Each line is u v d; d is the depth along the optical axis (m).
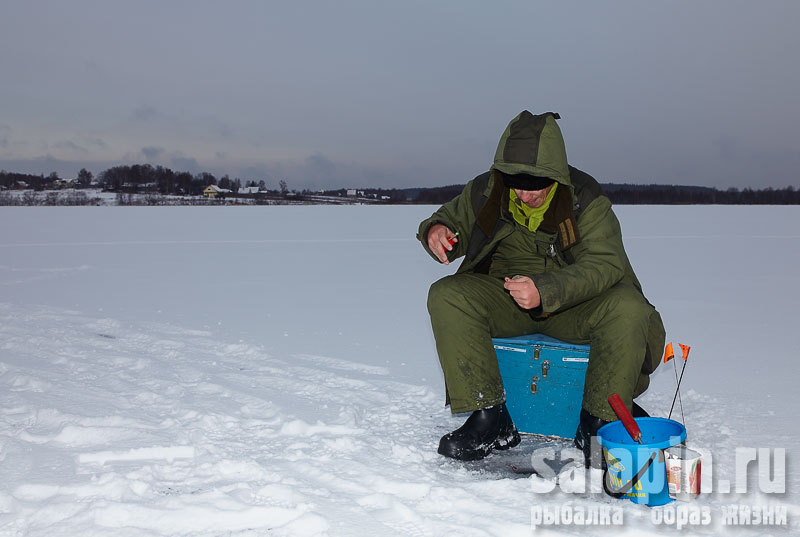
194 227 24.95
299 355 4.46
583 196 2.53
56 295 7.46
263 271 10.44
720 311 6.47
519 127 2.45
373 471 2.41
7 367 4.02
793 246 15.56
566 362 2.60
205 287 8.40
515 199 2.61
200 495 2.19
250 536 1.94
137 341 4.87
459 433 2.56
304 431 2.89
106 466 2.46
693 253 13.68
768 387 3.56
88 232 21.22
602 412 2.38
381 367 4.12
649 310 2.39
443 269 10.86
